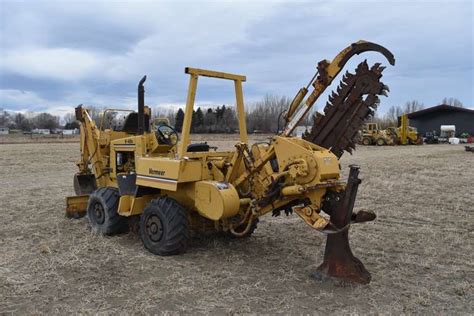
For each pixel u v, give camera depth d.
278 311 4.38
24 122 105.12
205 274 5.36
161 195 6.62
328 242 5.27
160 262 5.80
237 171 6.09
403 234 7.36
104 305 4.47
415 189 12.20
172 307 4.45
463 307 4.50
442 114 61.06
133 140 7.30
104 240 6.84
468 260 6.00
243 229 6.64
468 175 15.55
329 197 5.23
